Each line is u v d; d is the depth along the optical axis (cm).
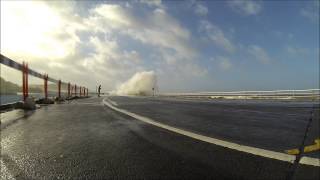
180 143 403
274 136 462
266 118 749
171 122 646
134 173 278
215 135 467
